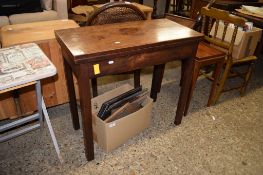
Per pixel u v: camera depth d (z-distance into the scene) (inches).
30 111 73.7
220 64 78.0
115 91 72.9
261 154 66.9
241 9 94.0
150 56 54.5
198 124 77.3
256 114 83.8
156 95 87.4
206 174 60.0
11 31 71.0
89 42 51.2
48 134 70.4
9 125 56.9
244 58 83.3
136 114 64.5
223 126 77.0
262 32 83.1
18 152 63.8
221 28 83.0
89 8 147.6
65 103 84.8
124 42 51.8
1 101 67.7
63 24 78.5
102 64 48.6
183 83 67.4
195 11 112.6
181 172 60.1
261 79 108.2
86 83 48.8
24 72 45.5
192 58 62.3
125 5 68.1
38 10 122.9
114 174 58.8
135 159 63.2
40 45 65.7
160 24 65.7
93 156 61.9
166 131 73.4
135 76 83.7
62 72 73.6
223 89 90.4
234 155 66.1
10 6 117.0
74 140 68.6
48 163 60.9
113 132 60.9
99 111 63.4
